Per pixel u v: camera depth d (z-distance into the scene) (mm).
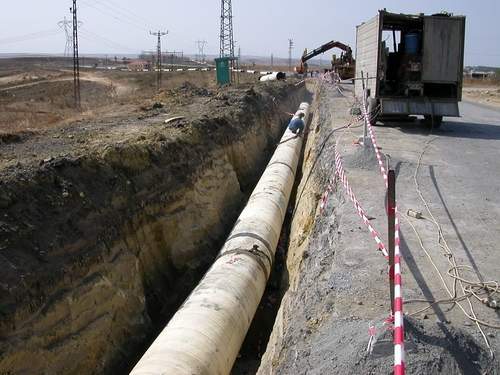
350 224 9258
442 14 19156
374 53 19844
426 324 5695
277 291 13188
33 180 10016
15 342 7723
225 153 19250
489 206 10531
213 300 9766
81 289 9453
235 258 11578
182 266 13578
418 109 19562
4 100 46250
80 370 8844
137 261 11594
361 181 12070
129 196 12242
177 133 16547
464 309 6434
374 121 21172
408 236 8773
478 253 8211
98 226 10688
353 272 7395
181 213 14148
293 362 5906
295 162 21062
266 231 13398
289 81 50844
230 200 17984
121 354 9945
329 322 6203
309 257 9758
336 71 41750
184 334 8695
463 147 16594
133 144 13648
